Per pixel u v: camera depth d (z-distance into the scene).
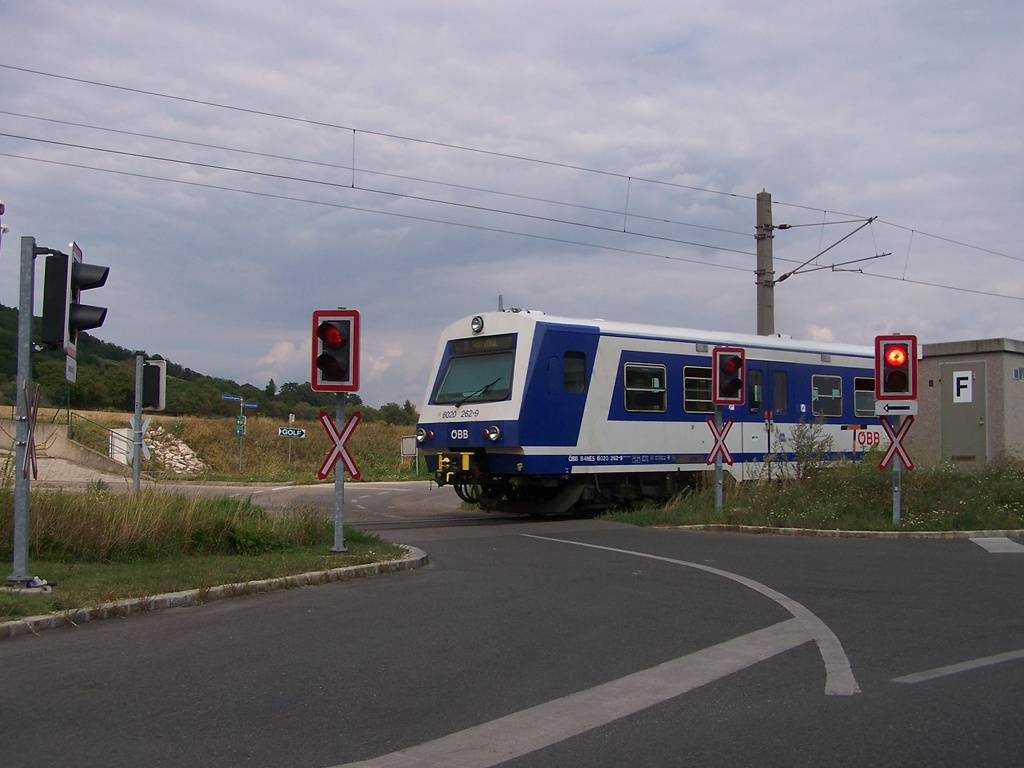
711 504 18.08
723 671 6.88
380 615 8.96
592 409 18.83
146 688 6.52
